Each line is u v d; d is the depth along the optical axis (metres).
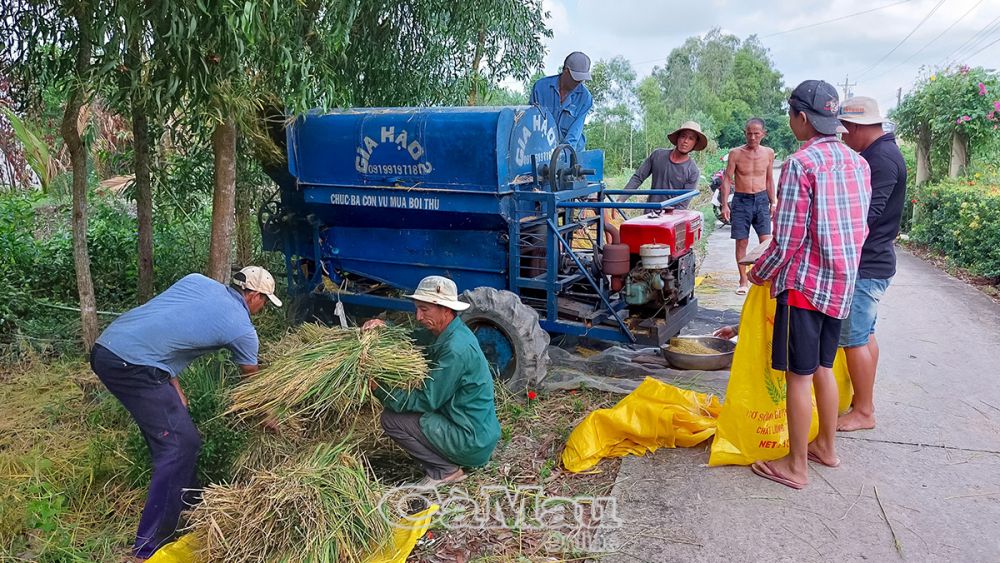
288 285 6.22
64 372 5.05
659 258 4.45
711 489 3.42
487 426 3.52
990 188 8.77
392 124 5.00
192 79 4.16
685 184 6.51
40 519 3.20
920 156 12.37
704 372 4.80
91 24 4.02
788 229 3.15
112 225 7.96
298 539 2.83
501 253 5.01
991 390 4.51
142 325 3.11
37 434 4.15
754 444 3.57
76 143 4.81
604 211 5.95
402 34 6.96
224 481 3.34
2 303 5.90
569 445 3.78
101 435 4.08
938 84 11.36
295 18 4.61
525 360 4.50
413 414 3.50
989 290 7.24
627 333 4.62
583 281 5.20
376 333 3.60
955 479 3.44
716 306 6.80
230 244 5.15
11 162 6.00
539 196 4.70
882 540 2.98
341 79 6.30
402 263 5.45
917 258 9.41
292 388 3.26
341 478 3.01
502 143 4.67
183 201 6.55
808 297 3.18
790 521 3.14
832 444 3.55
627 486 3.48
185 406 3.29
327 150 5.36
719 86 57.78
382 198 5.19
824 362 3.41
